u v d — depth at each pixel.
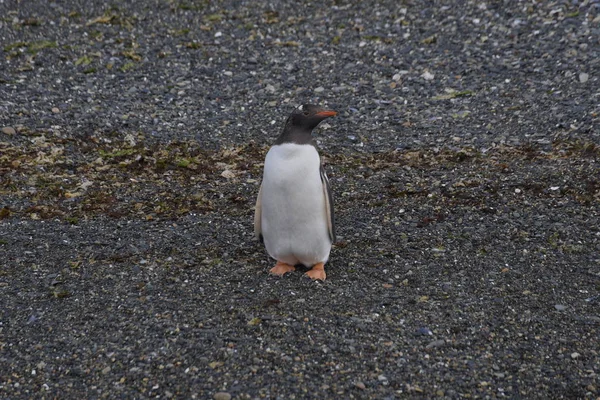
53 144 24.92
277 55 31.25
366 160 24.19
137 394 13.32
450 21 32.69
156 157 24.47
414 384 13.48
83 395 13.36
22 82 28.88
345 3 34.97
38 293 16.53
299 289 16.33
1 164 23.36
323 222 16.30
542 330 15.05
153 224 19.95
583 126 24.94
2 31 32.66
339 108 27.61
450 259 17.81
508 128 25.66
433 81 28.92
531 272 17.22
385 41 31.75
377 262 17.72
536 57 29.61
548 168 22.34
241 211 20.77
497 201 20.64
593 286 16.61
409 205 20.73
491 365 14.01
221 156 24.72
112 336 14.87
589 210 19.89
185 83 29.38
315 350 14.29
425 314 15.49
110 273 17.33
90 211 20.73
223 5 35.28
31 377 13.86
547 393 13.30
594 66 28.33
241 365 13.91
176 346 14.47
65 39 32.12
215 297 16.09
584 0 32.59
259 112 27.61
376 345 14.46
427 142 25.22
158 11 34.75
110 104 27.77
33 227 19.66
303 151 15.63
